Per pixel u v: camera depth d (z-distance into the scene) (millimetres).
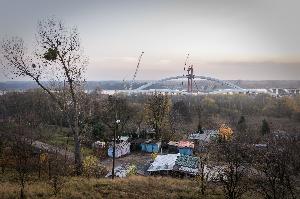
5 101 87312
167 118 84438
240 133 69812
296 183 28766
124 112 80875
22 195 23812
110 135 74375
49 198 23828
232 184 27375
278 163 26172
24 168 31703
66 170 38812
